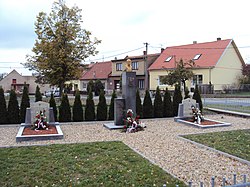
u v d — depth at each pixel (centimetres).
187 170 603
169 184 506
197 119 1266
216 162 663
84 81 5119
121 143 855
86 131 1108
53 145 820
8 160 650
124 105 1199
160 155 726
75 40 2239
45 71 2225
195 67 3294
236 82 3506
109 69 4866
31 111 1141
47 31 2192
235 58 3547
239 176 564
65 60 2141
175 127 1199
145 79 3616
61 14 2234
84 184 505
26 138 913
